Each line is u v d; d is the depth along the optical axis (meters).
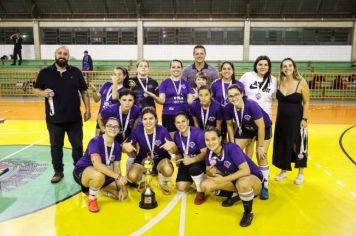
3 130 9.47
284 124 5.14
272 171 5.98
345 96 17.17
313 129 9.75
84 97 5.61
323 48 20.20
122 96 4.73
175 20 20.17
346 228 3.79
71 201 4.54
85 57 18.22
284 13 19.83
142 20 20.19
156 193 4.89
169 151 4.63
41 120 11.12
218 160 4.16
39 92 5.08
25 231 3.69
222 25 20.14
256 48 20.44
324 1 19.19
